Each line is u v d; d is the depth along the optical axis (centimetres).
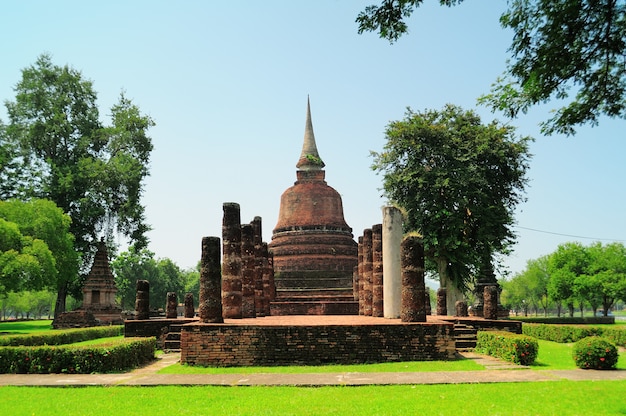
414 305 1809
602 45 1068
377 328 1664
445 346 1673
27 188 4350
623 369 1468
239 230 2286
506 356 1666
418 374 1359
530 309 11500
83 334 2788
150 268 7625
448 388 1162
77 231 4481
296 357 1630
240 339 1641
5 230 3100
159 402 1073
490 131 3606
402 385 1208
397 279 2227
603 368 1464
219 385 1258
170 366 1638
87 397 1138
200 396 1128
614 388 1126
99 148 4672
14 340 2236
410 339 1667
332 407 982
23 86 4438
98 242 4478
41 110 4438
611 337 2483
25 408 1027
